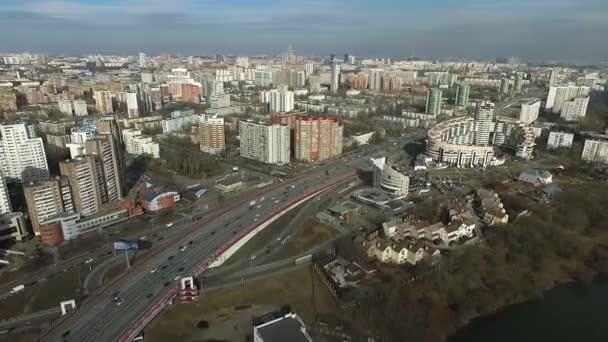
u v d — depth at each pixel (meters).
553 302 186.12
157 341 152.50
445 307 175.62
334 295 181.12
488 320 173.00
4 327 157.62
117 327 155.62
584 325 171.38
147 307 167.12
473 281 190.75
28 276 192.25
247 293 182.38
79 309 166.12
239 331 158.75
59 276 192.38
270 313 169.38
